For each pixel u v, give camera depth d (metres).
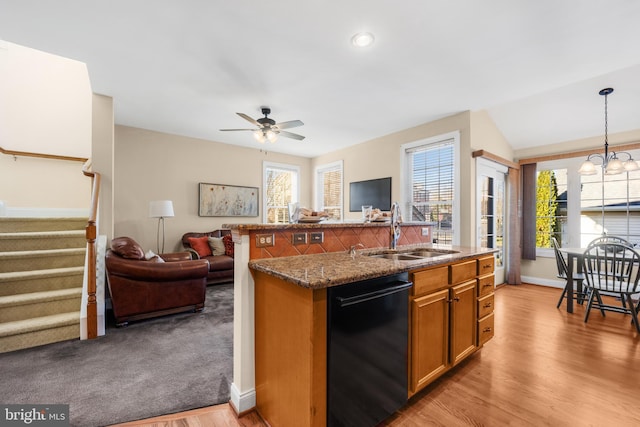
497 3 1.96
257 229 1.70
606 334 2.75
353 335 1.35
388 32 2.29
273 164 6.36
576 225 4.45
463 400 1.77
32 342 2.45
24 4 1.96
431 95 3.48
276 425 1.49
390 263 1.69
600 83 3.31
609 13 2.06
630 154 3.95
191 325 2.93
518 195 4.82
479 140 4.09
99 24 2.19
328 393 1.27
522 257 4.89
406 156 4.84
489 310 2.39
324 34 2.31
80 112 4.53
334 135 5.16
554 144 4.62
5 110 4.07
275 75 3.00
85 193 4.52
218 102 3.70
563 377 2.02
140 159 4.80
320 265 1.59
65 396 1.77
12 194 4.08
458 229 4.01
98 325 2.68
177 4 1.98
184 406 1.70
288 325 1.39
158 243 4.96
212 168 5.54
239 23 2.18
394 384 1.56
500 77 3.03
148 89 3.32
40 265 3.02
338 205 6.28
